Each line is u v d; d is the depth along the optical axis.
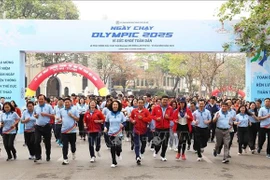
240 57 53.91
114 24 19.17
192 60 44.25
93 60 50.88
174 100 13.95
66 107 11.68
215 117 12.27
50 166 11.28
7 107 12.24
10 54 19.62
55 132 16.11
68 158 12.78
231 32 19.02
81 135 18.00
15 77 19.67
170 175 10.00
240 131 14.02
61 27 19.38
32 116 12.29
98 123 12.20
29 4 41.62
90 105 12.20
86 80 60.62
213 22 19.09
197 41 19.14
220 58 42.41
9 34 19.59
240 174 10.20
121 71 56.56
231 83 58.12
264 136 13.99
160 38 19.12
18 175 9.97
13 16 40.66
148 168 11.01
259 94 19.20
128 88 72.94
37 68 51.62
